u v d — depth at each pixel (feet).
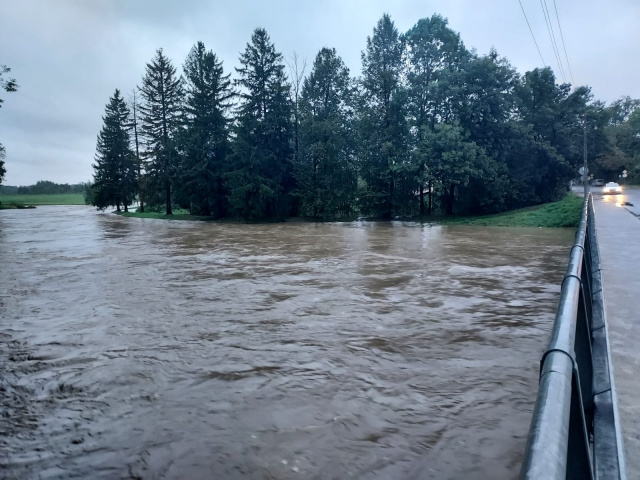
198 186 124.06
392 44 115.44
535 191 116.98
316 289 26.89
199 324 19.76
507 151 108.27
